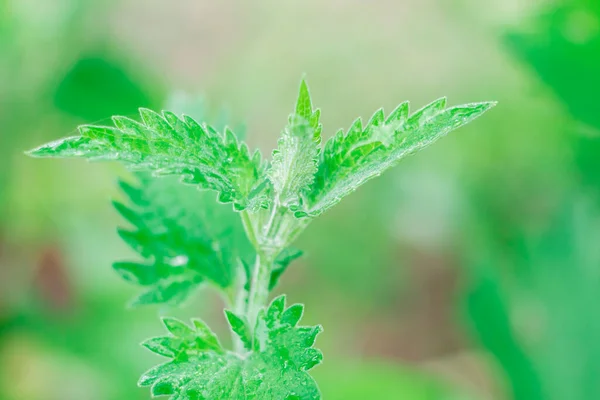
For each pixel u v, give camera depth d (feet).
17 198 1.97
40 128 1.90
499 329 1.62
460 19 2.70
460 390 2.27
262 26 3.02
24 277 1.94
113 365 1.85
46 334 1.87
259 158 1.03
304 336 1.01
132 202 1.14
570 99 1.53
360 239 2.51
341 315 2.44
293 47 2.92
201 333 1.02
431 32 2.82
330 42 2.91
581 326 1.55
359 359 2.27
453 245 2.43
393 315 2.47
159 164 1.00
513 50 1.57
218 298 2.24
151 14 3.07
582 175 1.65
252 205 1.02
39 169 2.00
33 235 1.99
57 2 1.82
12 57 1.81
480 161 2.42
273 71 2.88
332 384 1.94
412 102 2.75
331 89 2.84
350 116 2.80
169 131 1.00
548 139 2.30
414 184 2.47
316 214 1.01
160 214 1.14
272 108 2.81
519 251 1.65
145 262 1.13
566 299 1.57
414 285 2.49
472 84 2.63
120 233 1.13
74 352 1.86
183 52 2.99
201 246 1.14
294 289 2.46
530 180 2.34
